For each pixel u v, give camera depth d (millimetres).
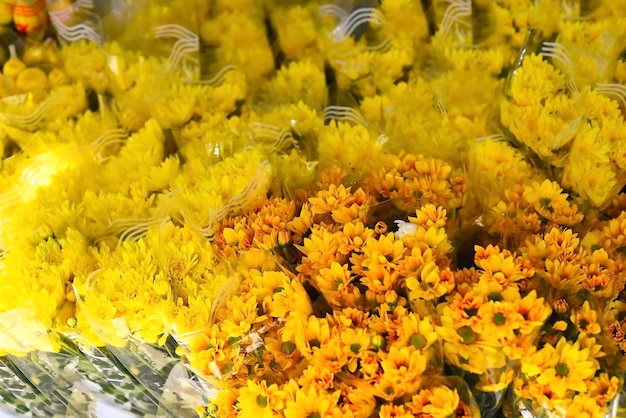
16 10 1296
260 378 986
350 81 1344
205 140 1246
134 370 1119
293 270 1067
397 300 971
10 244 1162
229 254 1094
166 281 1047
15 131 1236
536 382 952
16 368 1220
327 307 1014
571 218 1105
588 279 1038
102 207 1166
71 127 1260
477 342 939
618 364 1002
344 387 934
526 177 1168
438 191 1109
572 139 1156
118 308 1047
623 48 1192
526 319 931
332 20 1355
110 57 1308
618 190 1152
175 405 1104
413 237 1011
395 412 916
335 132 1248
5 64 1282
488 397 987
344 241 1023
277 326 1007
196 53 1343
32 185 1205
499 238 1096
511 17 1353
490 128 1254
